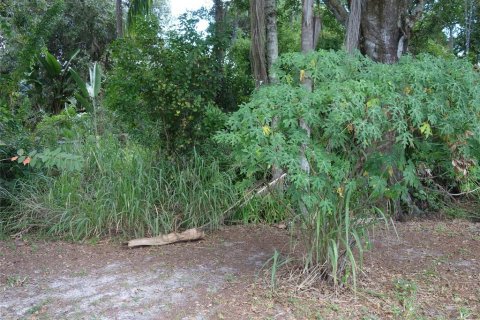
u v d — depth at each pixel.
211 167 6.82
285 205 4.71
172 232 6.23
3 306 4.09
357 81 3.80
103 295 4.31
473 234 6.65
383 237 6.34
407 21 8.13
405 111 3.73
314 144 3.80
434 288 4.46
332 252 4.12
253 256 5.46
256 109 3.71
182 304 4.07
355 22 7.23
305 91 3.73
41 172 7.43
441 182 8.39
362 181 4.09
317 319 3.75
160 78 6.61
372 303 4.04
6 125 7.95
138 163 6.67
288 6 10.97
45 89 14.06
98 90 9.23
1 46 10.88
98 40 20.48
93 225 6.25
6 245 6.02
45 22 9.41
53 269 5.08
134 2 8.75
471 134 3.79
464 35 11.48
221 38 6.91
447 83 3.79
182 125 6.83
